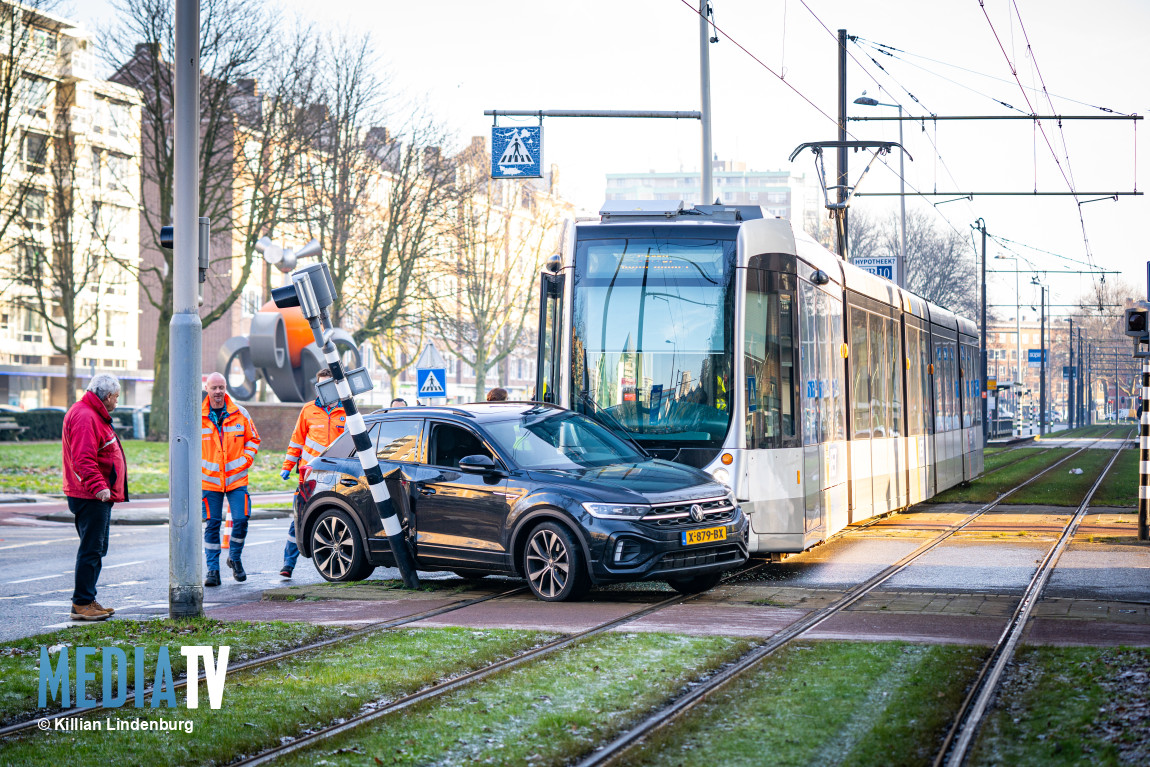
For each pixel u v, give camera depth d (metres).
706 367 12.55
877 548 14.60
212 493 12.81
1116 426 111.75
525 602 10.59
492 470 11.20
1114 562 12.72
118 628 8.97
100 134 51.91
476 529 11.19
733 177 142.50
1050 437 77.44
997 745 5.49
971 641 8.04
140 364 81.81
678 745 5.63
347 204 43.81
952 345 25.34
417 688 6.91
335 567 12.37
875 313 17.98
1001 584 11.09
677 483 10.96
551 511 10.65
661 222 13.10
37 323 73.94
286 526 21.30
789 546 12.84
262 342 40.94
